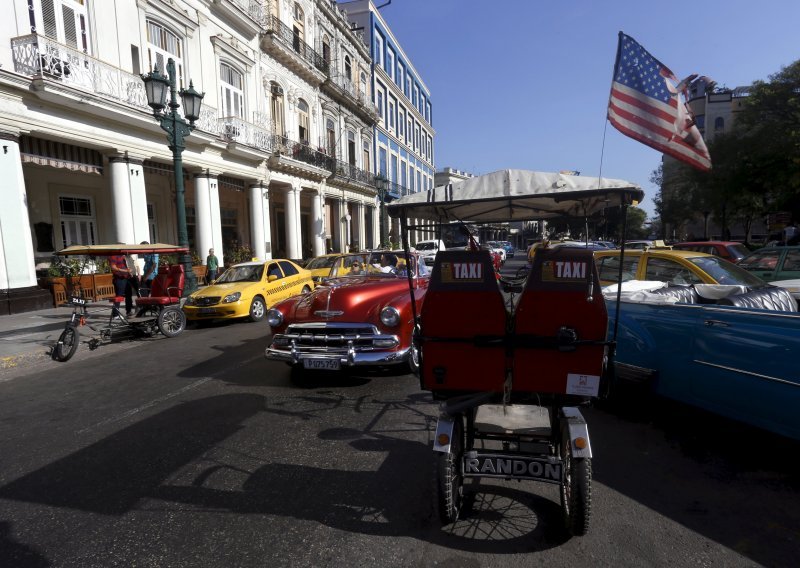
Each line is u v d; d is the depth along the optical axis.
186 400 5.30
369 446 3.99
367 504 3.10
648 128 3.45
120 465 3.73
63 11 11.80
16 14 10.71
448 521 2.79
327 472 3.55
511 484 3.36
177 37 15.51
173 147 11.20
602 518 2.89
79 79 11.63
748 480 3.33
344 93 27.47
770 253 8.77
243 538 2.75
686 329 3.87
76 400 5.43
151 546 2.70
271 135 20.22
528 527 2.83
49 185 14.12
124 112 12.67
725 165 24.89
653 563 2.47
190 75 15.88
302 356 5.37
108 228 15.80
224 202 22.14
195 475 3.54
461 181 3.27
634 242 15.29
